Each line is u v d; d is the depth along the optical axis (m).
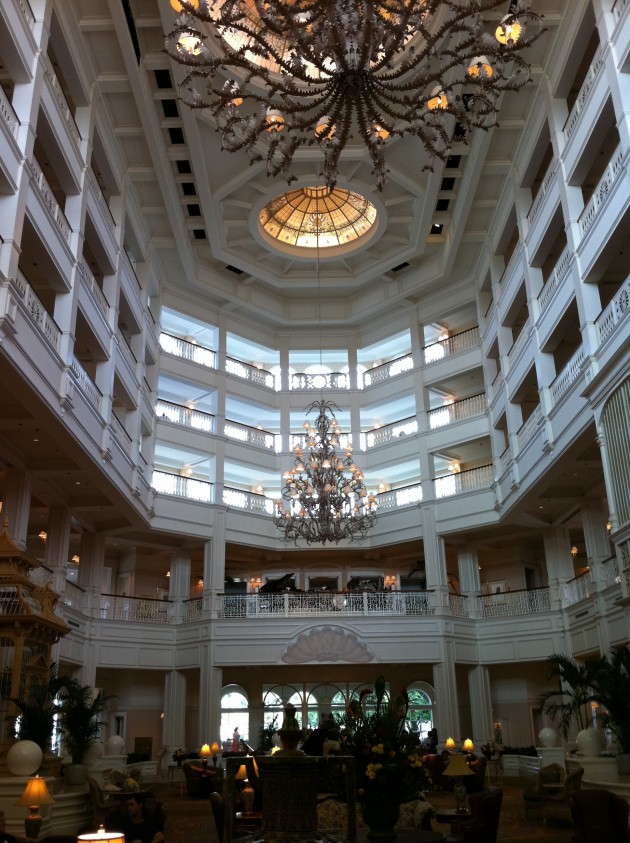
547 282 17.92
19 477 16.62
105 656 21.91
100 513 21.50
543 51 16.58
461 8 9.47
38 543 25.92
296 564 28.00
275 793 5.86
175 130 18.38
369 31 8.94
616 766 12.12
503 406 22.05
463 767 10.82
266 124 10.42
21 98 12.88
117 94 17.30
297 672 24.42
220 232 22.36
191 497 24.25
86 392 15.90
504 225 21.36
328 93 10.02
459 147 18.86
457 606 23.86
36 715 11.49
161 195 21.11
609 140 16.88
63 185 15.73
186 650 23.17
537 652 22.31
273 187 20.47
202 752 17.86
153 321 23.88
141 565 27.19
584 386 15.10
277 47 16.25
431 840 6.74
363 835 7.24
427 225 22.09
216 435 25.50
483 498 23.48
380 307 27.09
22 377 12.03
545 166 20.72
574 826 8.80
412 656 22.44
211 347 27.48
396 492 26.05
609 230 13.90
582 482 19.14
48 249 13.83
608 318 13.91
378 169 10.66
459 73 16.08
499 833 11.71
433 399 27.56
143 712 24.09
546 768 13.66
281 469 26.91
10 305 11.34
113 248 18.83
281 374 28.06
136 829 7.42
